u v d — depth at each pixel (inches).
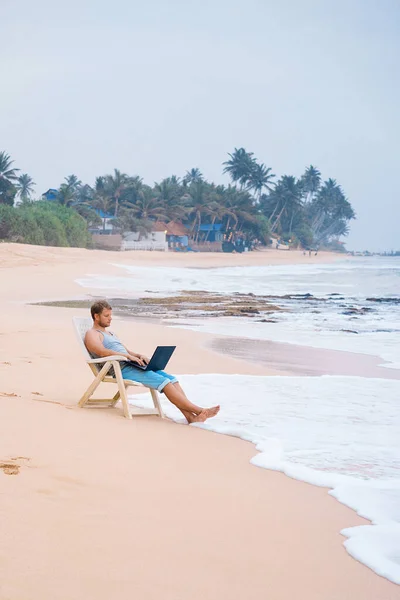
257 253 5447.8
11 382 346.6
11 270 1595.7
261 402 335.3
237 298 1194.0
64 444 224.2
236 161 7313.0
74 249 2751.0
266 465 222.4
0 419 248.2
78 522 155.3
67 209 3991.1
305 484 206.4
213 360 482.3
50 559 133.2
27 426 243.0
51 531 147.8
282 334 676.1
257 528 163.2
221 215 5664.4
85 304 958.4
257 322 795.4
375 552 150.6
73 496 173.5
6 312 788.0
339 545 156.0
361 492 197.3
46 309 851.4
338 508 184.2
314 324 780.6
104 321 305.7
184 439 254.1
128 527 155.9
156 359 292.5
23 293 1147.9
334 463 231.6
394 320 833.5
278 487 200.8
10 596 116.2
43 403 290.4
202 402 333.7
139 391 354.9
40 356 446.0
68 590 121.0
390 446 254.8
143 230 4650.6
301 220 7657.5
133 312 900.0
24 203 3978.8
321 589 131.6
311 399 345.1
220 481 201.6
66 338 544.4
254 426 284.7
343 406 328.5
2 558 131.1
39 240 3341.5
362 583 135.7
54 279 1449.3
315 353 542.9
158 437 253.4
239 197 5930.1
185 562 138.9
